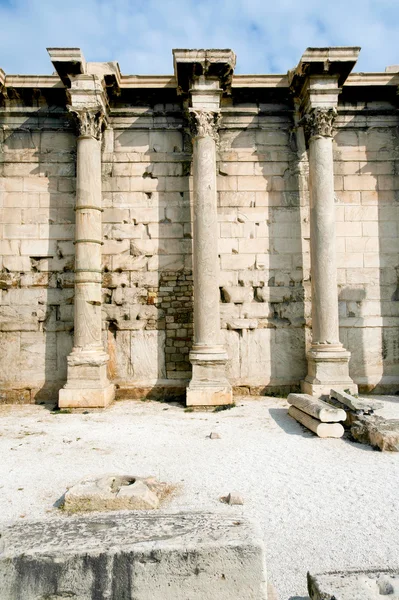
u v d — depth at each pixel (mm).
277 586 4473
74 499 6207
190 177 15633
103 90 14523
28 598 3783
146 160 15633
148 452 9039
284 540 5387
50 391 14953
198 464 8234
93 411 13172
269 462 8281
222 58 13883
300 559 4969
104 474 7059
